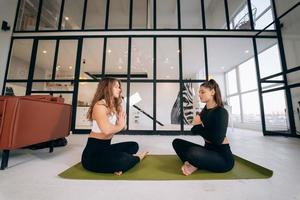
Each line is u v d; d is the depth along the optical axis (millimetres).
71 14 5219
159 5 5332
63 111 2557
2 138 1518
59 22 5102
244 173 1483
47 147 2594
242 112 7578
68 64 5871
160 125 4938
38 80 4875
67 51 5531
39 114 1914
